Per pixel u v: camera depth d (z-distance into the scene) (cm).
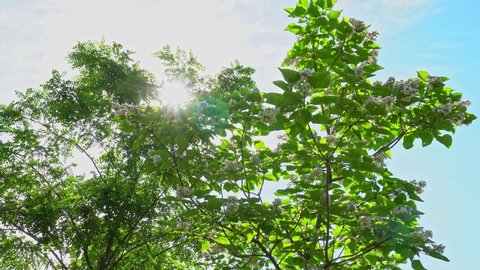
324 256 720
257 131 766
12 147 1387
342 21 701
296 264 707
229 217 654
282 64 772
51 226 1273
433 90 659
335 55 720
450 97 658
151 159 703
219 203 641
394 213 648
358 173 664
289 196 734
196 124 654
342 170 669
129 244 1360
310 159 715
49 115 1456
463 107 657
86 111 1403
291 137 720
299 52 758
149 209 1312
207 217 690
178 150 676
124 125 685
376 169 642
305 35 747
